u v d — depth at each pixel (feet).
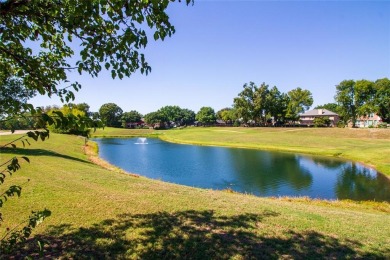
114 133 328.90
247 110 363.15
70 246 22.40
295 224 30.09
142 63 15.03
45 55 17.03
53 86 14.24
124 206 33.14
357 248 24.50
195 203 36.42
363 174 94.27
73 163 67.15
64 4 13.66
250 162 119.24
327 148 159.84
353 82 298.97
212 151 159.53
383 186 78.69
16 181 41.73
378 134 211.00
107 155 137.80
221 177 89.51
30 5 12.75
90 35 14.30
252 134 257.14
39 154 72.33
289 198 57.88
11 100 11.03
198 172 97.14
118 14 13.57
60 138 147.54
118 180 49.70
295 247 24.08
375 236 27.76
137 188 43.98
